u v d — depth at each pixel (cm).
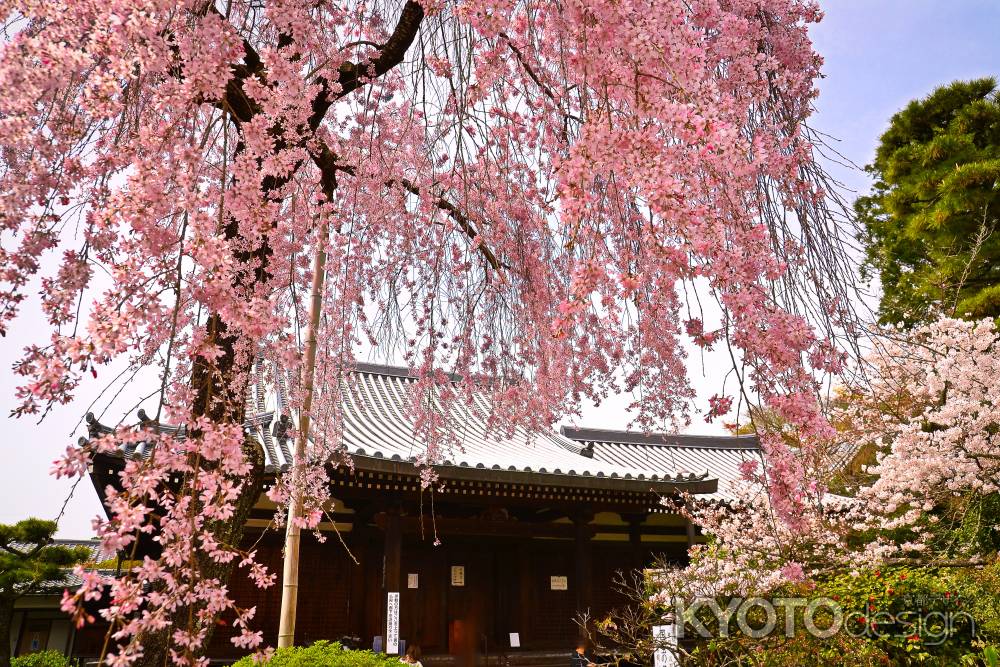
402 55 348
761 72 235
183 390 188
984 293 1041
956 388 745
